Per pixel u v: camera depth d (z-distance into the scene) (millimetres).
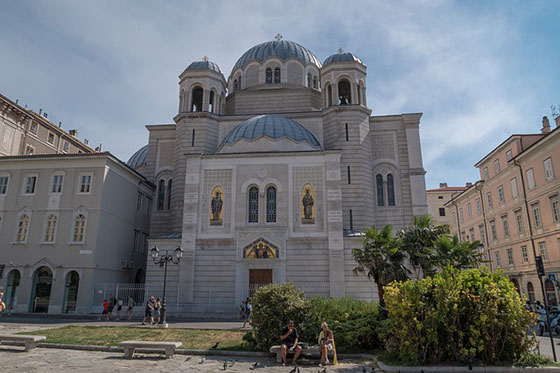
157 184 45562
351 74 42500
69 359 15469
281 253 32969
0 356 16000
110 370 13539
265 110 47188
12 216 36844
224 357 16219
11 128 45156
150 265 34312
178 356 16391
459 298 13586
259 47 52438
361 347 16969
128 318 30875
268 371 13633
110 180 37875
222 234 33969
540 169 41688
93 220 35781
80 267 34781
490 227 53906
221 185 35156
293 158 35062
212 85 44031
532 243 43250
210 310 32312
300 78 49344
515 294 13750
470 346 13391
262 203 34375
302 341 16797
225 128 42938
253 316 17234
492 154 52625
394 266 19891
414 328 13633
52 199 36781
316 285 32125
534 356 13422
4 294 35000
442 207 80688
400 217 40750
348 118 40531
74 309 34281
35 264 35250
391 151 42625
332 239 32656
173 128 47000
